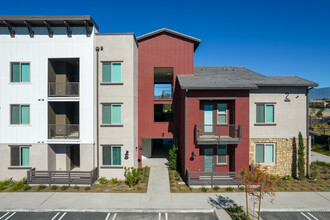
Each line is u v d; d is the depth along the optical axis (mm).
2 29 13375
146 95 16203
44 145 13430
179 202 10555
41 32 13414
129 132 13984
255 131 14008
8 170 13391
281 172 14070
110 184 12977
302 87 14102
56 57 13414
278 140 14055
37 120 13422
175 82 16312
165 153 20766
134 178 12562
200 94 13078
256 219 9008
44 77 13422
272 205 10258
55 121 14586
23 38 13406
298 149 13758
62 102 14719
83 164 13398
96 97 13812
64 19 12695
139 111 16141
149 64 16266
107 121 14008
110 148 13961
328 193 11711
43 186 12266
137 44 15938
